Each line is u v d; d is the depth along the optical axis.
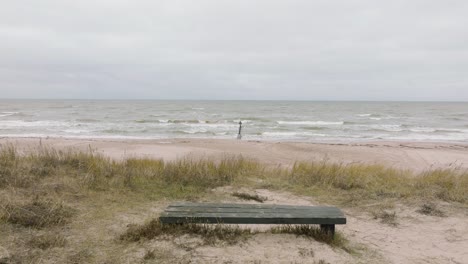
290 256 3.29
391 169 8.59
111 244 3.44
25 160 6.68
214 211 3.89
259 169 8.00
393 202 5.46
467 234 4.24
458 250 3.78
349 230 4.29
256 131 29.48
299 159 13.91
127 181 5.94
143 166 7.45
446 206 5.30
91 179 5.71
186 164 7.43
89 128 30.05
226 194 5.78
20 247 3.21
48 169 6.14
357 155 15.57
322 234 3.76
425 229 4.39
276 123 38.09
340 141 23.27
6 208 3.92
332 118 47.50
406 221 4.66
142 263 3.06
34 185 5.12
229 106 91.19
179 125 34.22
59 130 28.09
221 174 7.02
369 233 4.21
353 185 6.46
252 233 3.86
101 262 3.05
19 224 3.69
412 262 3.43
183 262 3.08
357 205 5.36
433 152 16.80
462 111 71.06
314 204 5.41
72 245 3.37
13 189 4.71
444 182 6.64
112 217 4.25
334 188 6.36
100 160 7.32
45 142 17.06
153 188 5.79
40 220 3.81
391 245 3.86
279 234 3.84
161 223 3.73
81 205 4.58
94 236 3.62
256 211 3.90
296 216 3.70
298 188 6.34
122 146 16.39
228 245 3.48
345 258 3.36
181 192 5.70
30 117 42.31
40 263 2.96
